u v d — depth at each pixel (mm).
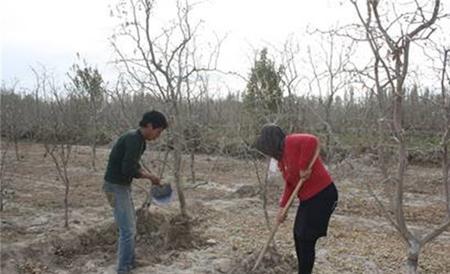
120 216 6074
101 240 7523
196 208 9680
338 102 15078
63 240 7281
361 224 8898
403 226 4836
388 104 4949
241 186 12203
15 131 17234
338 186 11930
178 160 7883
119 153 5898
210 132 14180
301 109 11820
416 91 11461
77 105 13828
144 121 5809
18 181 13273
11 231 7996
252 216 9352
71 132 13430
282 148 5215
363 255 6984
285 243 7465
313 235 5199
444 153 4832
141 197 11117
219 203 10602
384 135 5211
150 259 6746
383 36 4281
